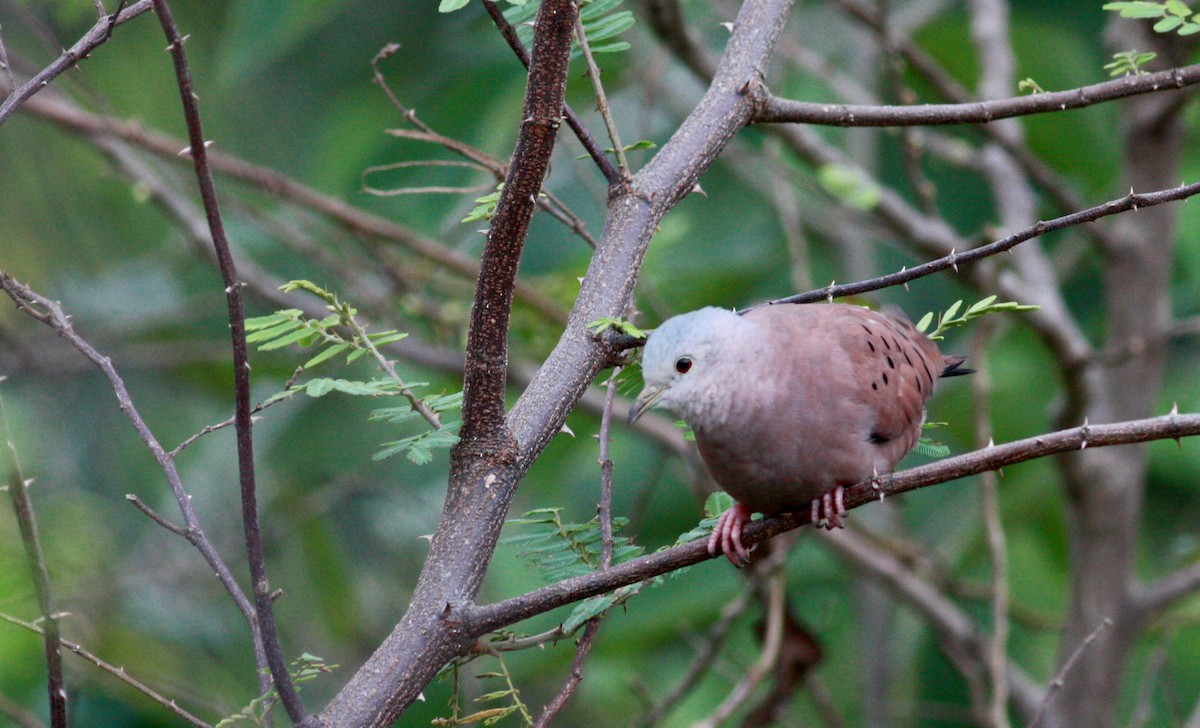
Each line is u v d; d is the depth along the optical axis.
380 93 13.51
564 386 5.54
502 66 13.45
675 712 14.27
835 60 15.16
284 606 13.26
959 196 15.01
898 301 14.48
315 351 12.16
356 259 11.85
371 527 14.70
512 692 5.46
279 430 14.11
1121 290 11.72
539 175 4.86
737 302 14.02
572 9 4.69
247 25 12.23
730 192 14.51
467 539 5.16
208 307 13.19
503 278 5.00
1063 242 14.78
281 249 13.70
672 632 12.94
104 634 10.62
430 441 5.08
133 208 14.26
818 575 13.90
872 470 6.50
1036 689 11.91
